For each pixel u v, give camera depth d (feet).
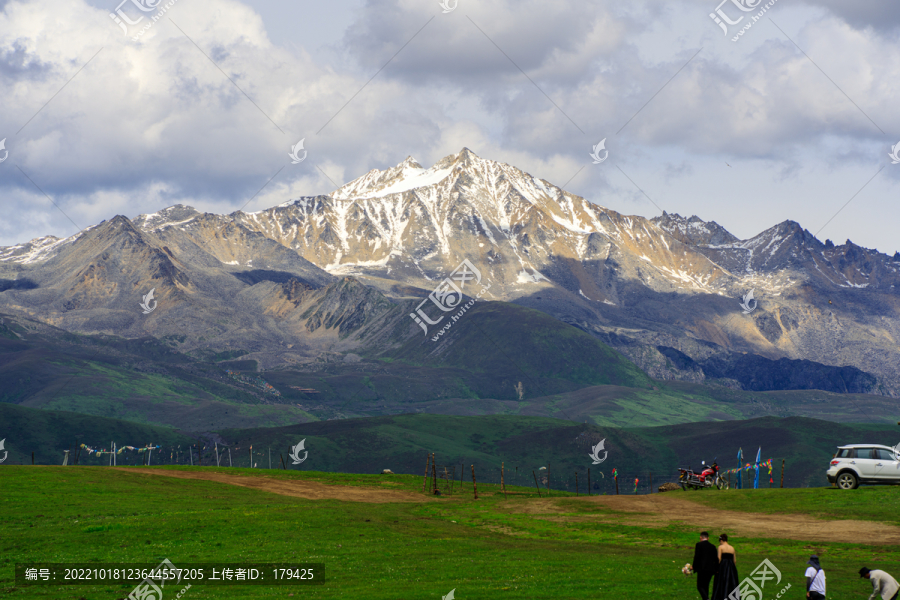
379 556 148.25
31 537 167.02
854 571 132.77
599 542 174.70
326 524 184.34
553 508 228.84
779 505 204.54
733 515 199.72
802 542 163.63
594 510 220.64
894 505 189.06
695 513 205.98
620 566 136.87
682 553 155.43
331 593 113.70
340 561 142.92
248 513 199.00
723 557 103.45
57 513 199.11
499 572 130.62
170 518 188.96
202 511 204.64
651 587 115.65
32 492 229.25
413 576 127.75
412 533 180.55
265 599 110.22
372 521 191.83
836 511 191.11
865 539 163.84
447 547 160.86
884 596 104.83
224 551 152.97
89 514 198.59
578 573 129.39
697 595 109.29
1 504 208.03
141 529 175.83
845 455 214.48
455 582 120.98
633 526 192.03
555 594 109.60
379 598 107.65
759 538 169.89
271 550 153.99
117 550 155.22
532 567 135.74
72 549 156.46
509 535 186.39
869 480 209.77
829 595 112.37
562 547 164.55
